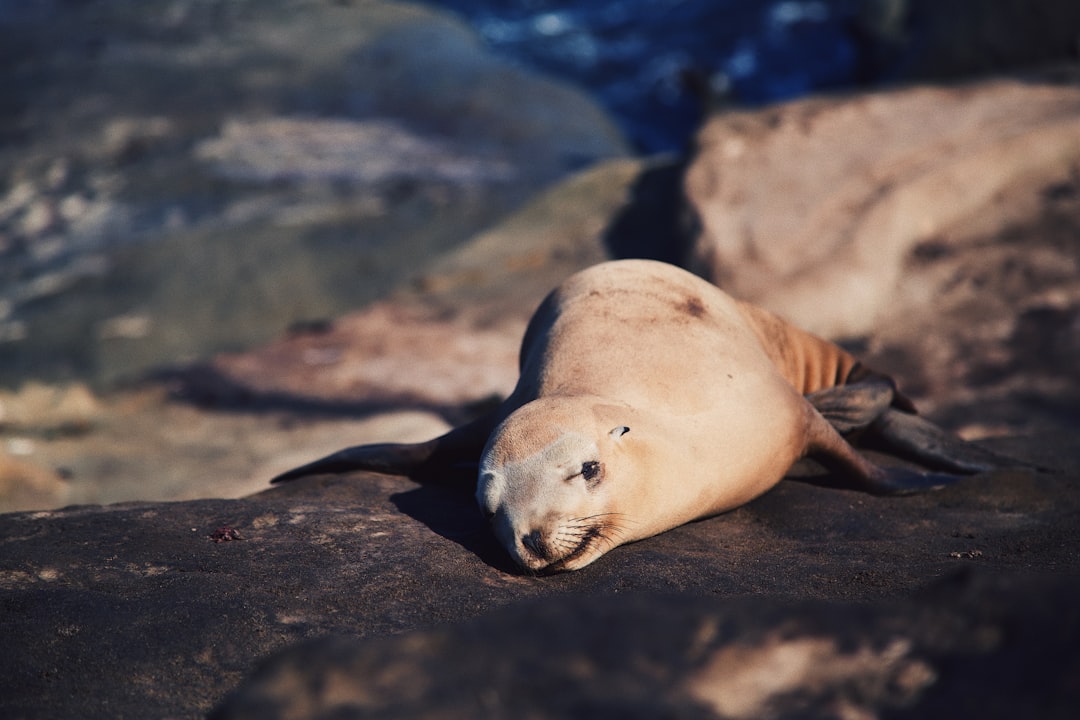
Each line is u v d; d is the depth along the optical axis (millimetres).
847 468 7227
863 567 5516
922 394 12609
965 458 7754
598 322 6801
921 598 2971
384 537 5844
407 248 21875
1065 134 15906
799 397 7004
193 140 27234
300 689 2734
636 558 5684
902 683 2748
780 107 19203
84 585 5199
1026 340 13359
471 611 4887
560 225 20750
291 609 4863
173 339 18875
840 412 7852
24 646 4457
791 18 43000
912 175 15930
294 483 7367
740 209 16094
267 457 12289
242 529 5980
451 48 34312
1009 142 15930
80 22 35781
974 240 15359
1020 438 8984
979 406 12008
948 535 6289
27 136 27359
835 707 2707
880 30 29422
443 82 31656
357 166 26219
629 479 5793
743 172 16938
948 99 18047
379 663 2805
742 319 7574
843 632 2887
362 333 17812
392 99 30406
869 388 8062
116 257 21938
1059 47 21750
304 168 26016
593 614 3002
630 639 2889
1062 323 13461
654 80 39688
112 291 20656
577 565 5531
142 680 4215
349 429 12953
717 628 2924
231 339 18766
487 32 45500
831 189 16109
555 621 2971
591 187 21734
